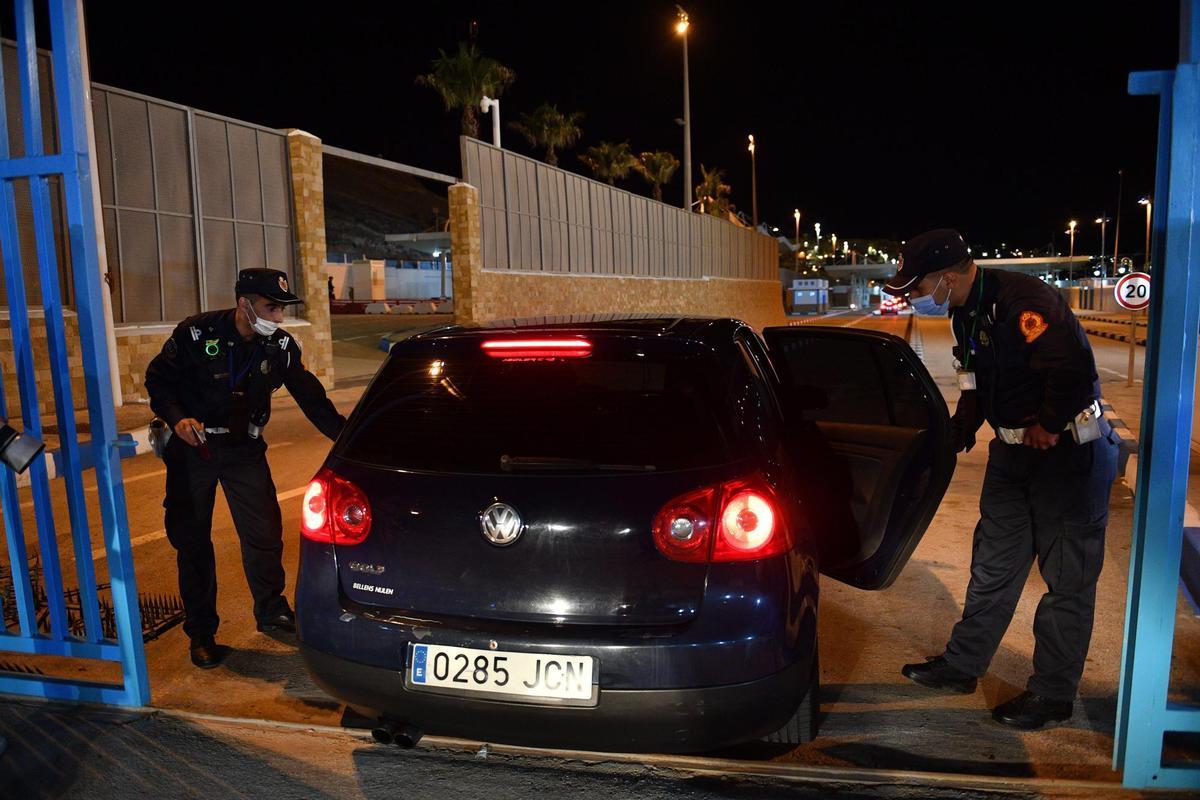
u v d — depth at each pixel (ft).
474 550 8.64
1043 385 10.02
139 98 40.93
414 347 9.94
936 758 9.81
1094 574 10.08
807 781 9.25
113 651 10.90
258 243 48.08
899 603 14.94
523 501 8.55
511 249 75.05
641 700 8.19
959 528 19.89
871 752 9.97
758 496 8.59
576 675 8.26
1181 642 12.88
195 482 12.28
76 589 15.65
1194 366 8.20
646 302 108.68
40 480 10.69
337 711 11.16
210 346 12.06
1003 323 10.00
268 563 13.24
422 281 190.29
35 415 10.54
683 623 8.30
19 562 11.02
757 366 11.35
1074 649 10.17
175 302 43.34
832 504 12.46
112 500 10.46
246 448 12.55
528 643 8.36
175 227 43.14
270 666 12.58
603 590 8.38
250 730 10.48
